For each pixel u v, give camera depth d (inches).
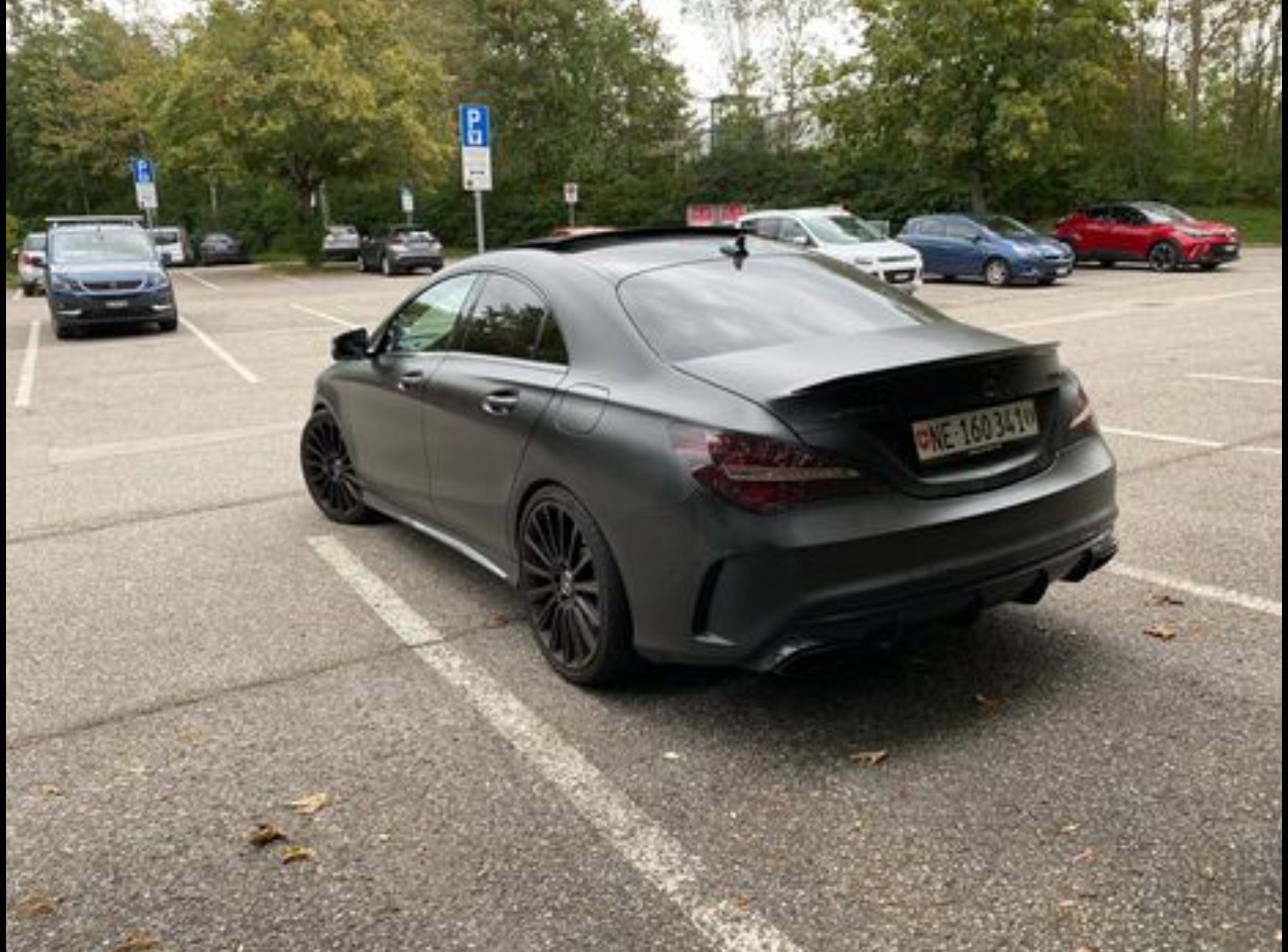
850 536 126.5
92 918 109.7
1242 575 188.9
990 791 125.0
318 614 188.4
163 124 1326.3
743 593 128.6
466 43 1713.8
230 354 568.1
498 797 128.7
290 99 1277.1
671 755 136.3
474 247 1769.2
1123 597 180.1
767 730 141.4
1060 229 998.4
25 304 941.8
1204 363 422.3
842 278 174.6
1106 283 834.2
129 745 144.4
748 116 1579.7
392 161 1363.2
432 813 126.0
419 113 1385.3
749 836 118.8
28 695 160.2
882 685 152.3
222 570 213.5
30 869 118.0
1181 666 154.3
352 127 1299.2
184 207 2178.9
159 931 107.5
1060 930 102.0
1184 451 281.3
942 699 147.5
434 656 169.5
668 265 169.0
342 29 1316.4
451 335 191.0
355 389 219.1
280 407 402.9
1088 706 143.6
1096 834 116.1
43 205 2167.8
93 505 266.8
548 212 1699.1
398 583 202.1
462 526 186.1
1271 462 267.3
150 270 670.5
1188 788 123.8
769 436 127.4
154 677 165.2
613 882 112.3
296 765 137.9
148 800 131.0
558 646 159.9
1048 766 129.6
